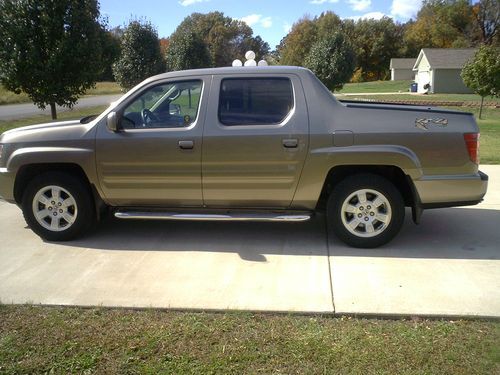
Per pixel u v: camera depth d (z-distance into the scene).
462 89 48.50
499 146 12.32
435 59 49.34
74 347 3.22
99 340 3.30
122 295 3.98
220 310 3.70
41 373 2.96
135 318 3.60
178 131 4.93
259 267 4.52
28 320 3.58
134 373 2.94
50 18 10.58
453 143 4.68
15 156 5.20
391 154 4.66
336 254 4.83
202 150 4.88
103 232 5.62
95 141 5.04
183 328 3.44
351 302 3.79
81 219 5.23
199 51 29.20
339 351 3.12
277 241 5.23
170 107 5.05
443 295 3.88
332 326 3.45
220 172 4.91
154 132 4.96
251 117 4.87
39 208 5.31
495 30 73.25
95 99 41.59
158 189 5.08
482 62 23.83
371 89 55.56
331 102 4.80
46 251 5.04
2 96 38.59
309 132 4.73
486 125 20.44
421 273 4.33
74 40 10.93
